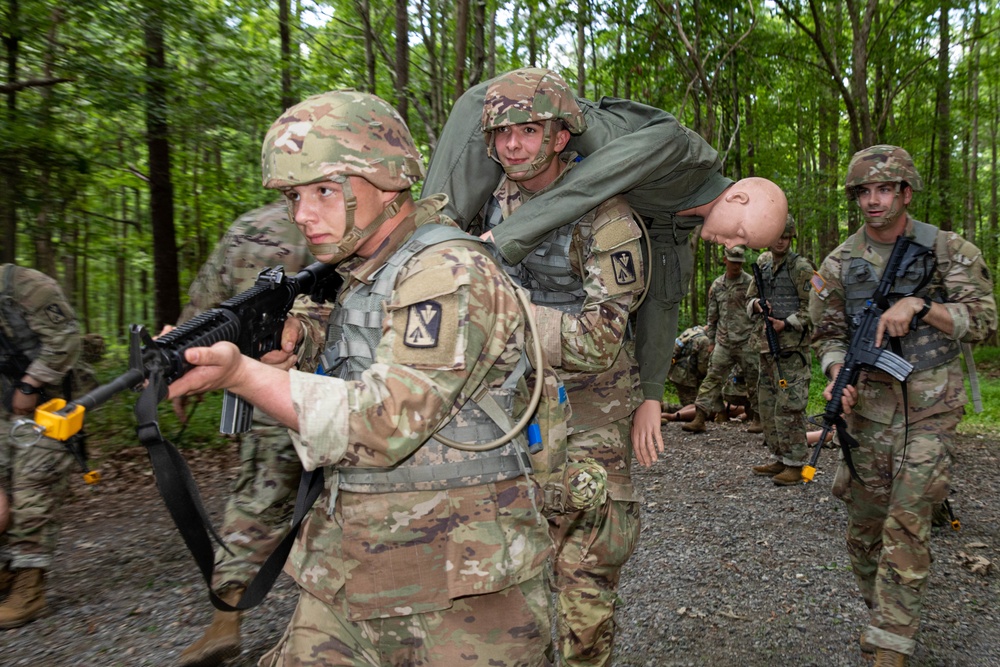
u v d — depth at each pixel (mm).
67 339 3410
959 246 3189
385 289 1479
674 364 8469
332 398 1295
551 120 2211
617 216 2252
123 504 5234
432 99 7711
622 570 4023
